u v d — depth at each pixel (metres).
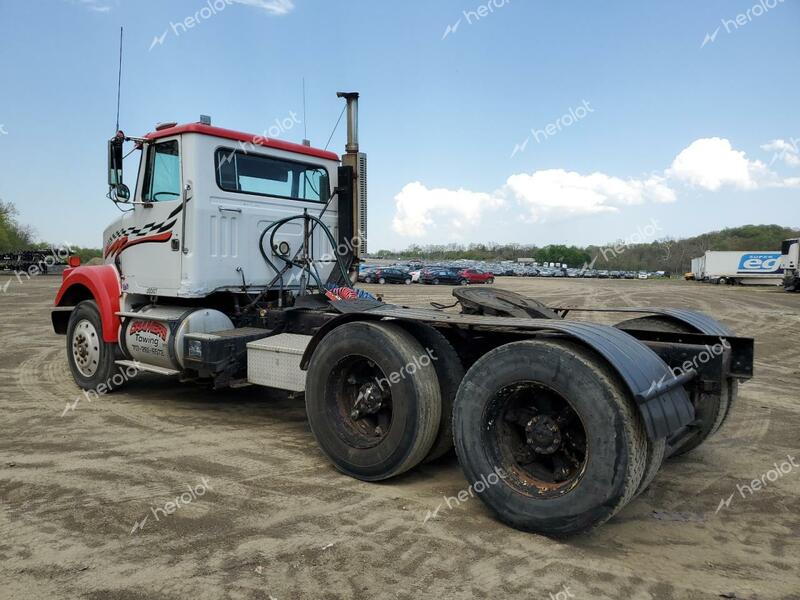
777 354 10.78
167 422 5.77
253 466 4.54
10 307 18.52
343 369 4.41
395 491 4.07
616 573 3.04
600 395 3.14
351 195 6.85
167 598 2.74
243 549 3.21
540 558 3.17
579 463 3.44
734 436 5.61
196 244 5.82
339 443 4.33
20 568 3.00
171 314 6.01
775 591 2.91
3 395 6.86
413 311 4.46
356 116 6.81
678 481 4.42
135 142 6.27
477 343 4.25
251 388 7.36
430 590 2.84
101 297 6.63
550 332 3.53
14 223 73.75
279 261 6.48
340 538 3.35
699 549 3.34
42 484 4.10
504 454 3.61
